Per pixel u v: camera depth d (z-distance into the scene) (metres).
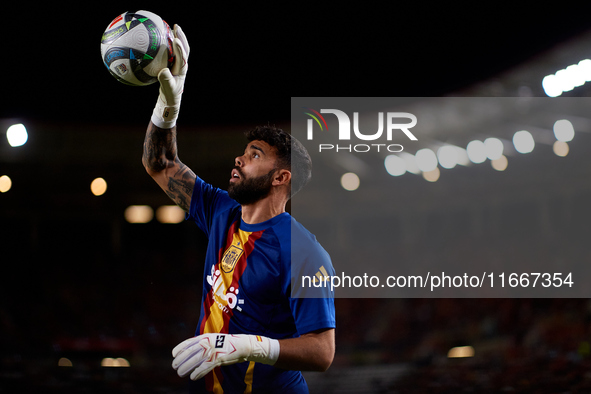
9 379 10.56
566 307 15.12
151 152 2.79
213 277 2.53
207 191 2.83
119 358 13.04
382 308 19.08
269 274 2.38
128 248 26.08
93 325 17.95
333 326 2.35
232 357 2.11
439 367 12.52
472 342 14.96
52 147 23.55
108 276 22.45
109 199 25.59
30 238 24.86
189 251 25.75
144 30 2.49
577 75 14.81
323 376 12.55
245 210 2.59
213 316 2.47
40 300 19.75
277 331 2.43
